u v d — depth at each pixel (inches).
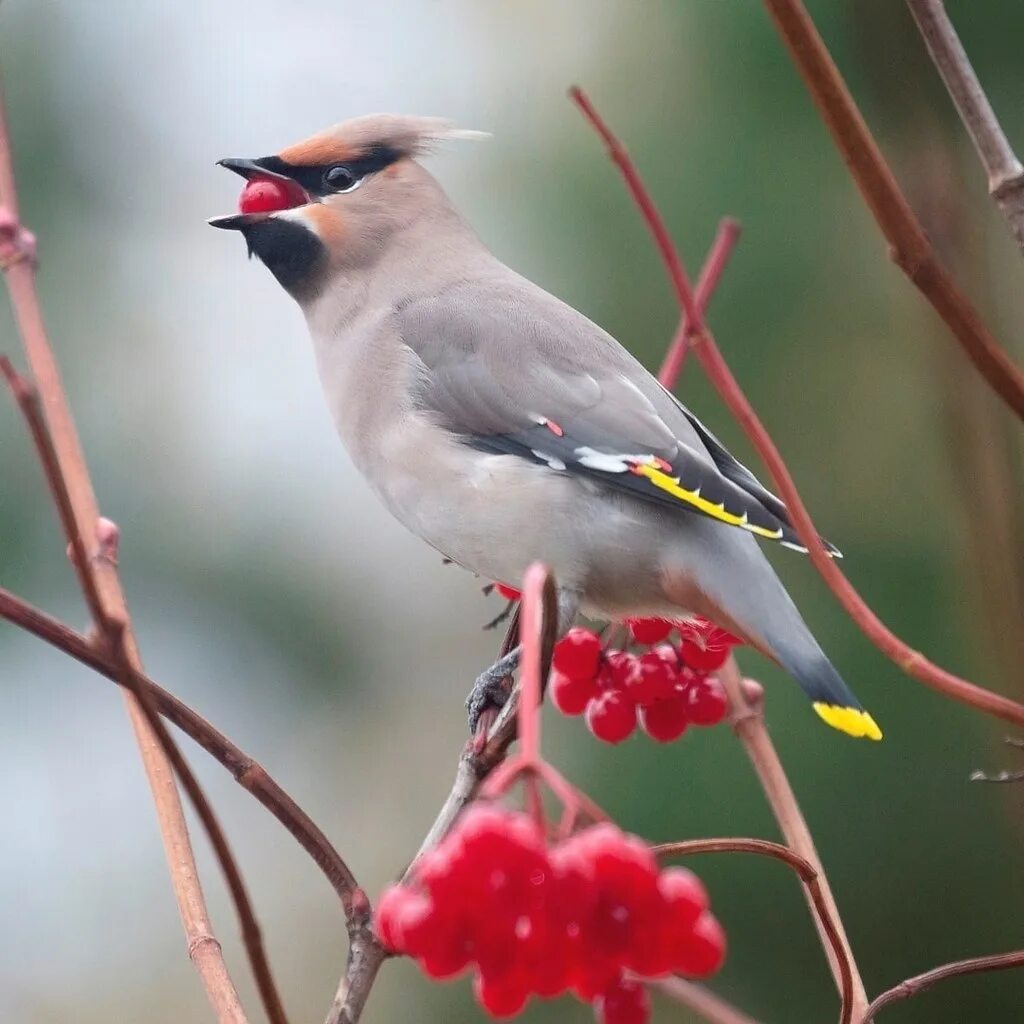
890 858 354.9
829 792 356.5
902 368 356.5
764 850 186.9
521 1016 393.7
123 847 493.0
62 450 230.5
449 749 482.3
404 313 312.3
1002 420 194.7
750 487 292.0
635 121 383.6
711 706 236.8
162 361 467.2
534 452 290.5
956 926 356.8
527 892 150.8
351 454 316.8
